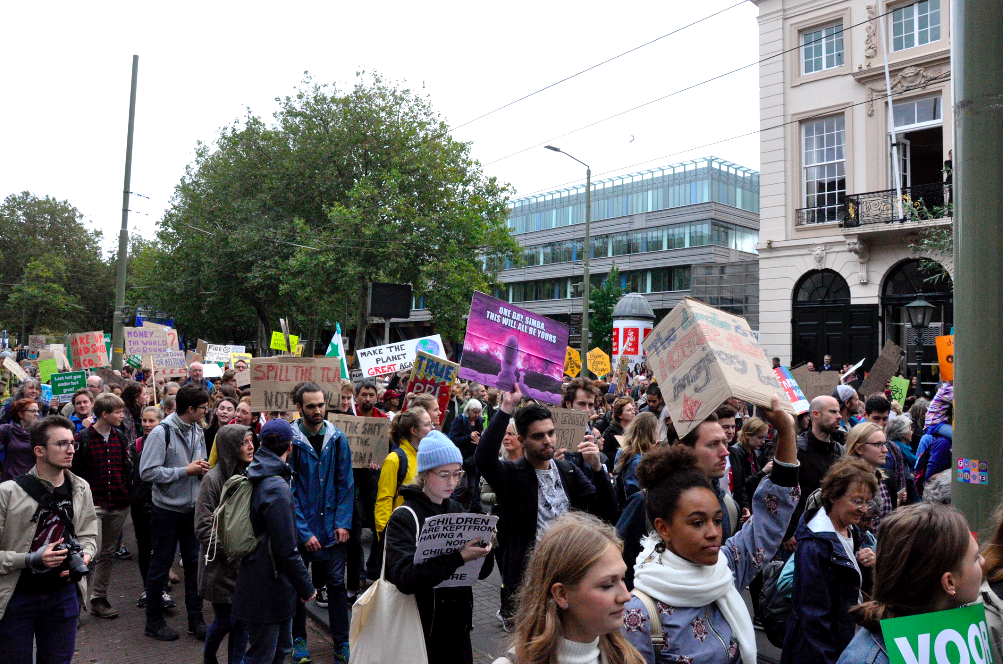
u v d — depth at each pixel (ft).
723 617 8.74
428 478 12.37
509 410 14.15
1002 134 12.49
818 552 10.68
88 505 14.85
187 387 21.18
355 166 111.45
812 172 76.95
